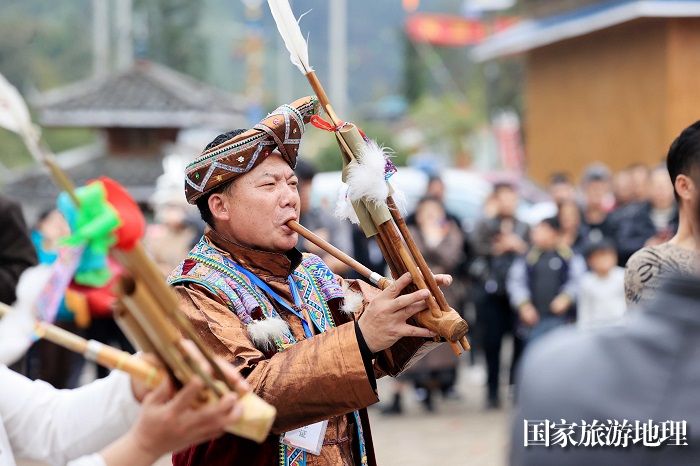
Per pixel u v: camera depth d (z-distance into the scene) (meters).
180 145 13.51
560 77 14.97
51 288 2.06
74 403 2.44
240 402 2.16
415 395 9.75
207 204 3.32
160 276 2.08
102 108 12.80
